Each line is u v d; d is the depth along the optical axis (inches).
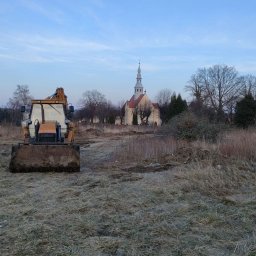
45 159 511.2
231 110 3107.8
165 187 403.9
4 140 1153.4
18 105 2493.8
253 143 604.4
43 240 248.5
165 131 880.9
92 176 481.7
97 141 1227.9
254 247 230.5
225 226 277.3
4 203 344.5
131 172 517.3
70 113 640.4
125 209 323.6
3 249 236.4
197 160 554.9
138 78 4923.7
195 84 3233.3
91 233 265.0
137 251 232.2
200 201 341.1
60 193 385.4
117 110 4001.0
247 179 430.9
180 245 241.6
